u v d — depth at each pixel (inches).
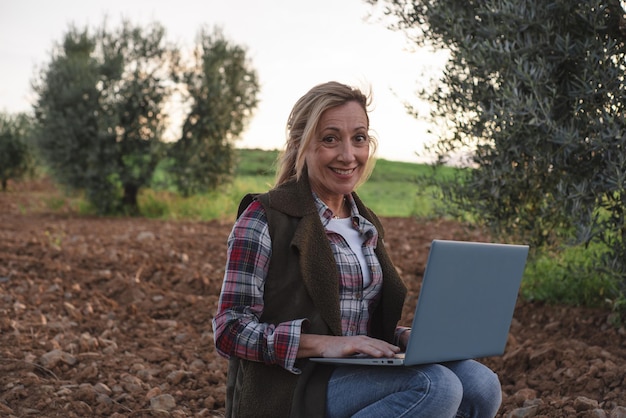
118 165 687.7
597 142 179.9
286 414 96.5
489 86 204.5
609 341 199.3
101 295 271.6
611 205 193.6
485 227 226.2
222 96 692.1
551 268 244.5
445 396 92.3
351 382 97.2
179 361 194.7
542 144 197.0
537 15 189.2
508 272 101.6
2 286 277.7
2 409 144.7
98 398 157.5
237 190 709.3
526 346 198.1
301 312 98.3
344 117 102.8
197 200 695.7
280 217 100.4
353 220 106.6
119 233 482.6
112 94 685.3
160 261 346.6
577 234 189.5
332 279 98.5
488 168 206.4
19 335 200.4
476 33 207.8
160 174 729.0
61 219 637.9
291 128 106.3
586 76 187.3
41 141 694.5
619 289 204.2
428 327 91.7
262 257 98.7
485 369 102.5
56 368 177.0
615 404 151.2
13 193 982.4
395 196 856.3
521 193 213.5
